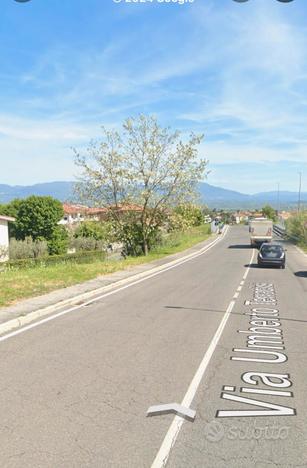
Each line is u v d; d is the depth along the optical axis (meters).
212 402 6.09
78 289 16.19
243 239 62.78
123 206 36.84
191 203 38.09
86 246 54.25
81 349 8.67
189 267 27.59
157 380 6.95
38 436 5.05
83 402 6.04
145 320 11.53
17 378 6.97
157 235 40.56
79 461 4.53
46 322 11.16
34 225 58.38
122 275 21.14
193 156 36.59
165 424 5.38
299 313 12.85
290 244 56.34
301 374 7.30
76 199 37.19
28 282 16.78
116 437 5.04
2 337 9.59
